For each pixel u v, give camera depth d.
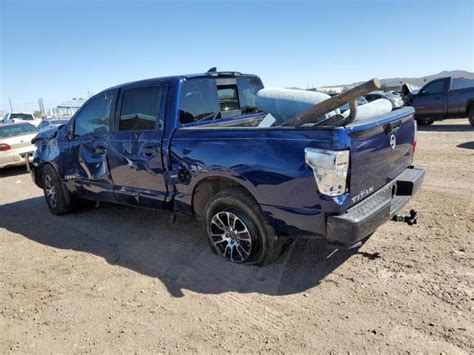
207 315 3.33
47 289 4.00
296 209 3.45
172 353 2.89
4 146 10.99
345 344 2.82
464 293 3.30
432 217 5.02
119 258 4.62
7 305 3.75
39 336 3.23
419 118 15.11
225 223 4.15
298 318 3.17
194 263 4.30
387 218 3.62
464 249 4.07
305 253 4.30
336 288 3.56
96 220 6.11
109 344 3.05
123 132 4.89
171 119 4.34
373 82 2.95
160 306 3.52
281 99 4.05
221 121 4.88
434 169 7.68
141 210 6.43
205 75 4.76
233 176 3.78
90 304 3.65
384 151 3.77
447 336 2.81
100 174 5.33
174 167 4.29
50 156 6.21
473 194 5.87
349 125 3.27
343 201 3.24
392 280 3.60
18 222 6.43
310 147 3.24
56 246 5.18
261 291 3.63
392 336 2.86
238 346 2.90
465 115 13.97
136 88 4.73
